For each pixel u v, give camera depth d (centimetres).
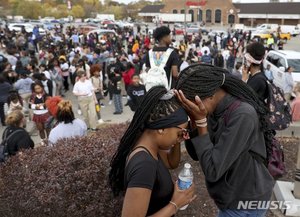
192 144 229
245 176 226
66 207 357
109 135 520
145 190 178
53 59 1539
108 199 352
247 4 9106
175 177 440
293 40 5444
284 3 8550
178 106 196
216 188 233
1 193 394
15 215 385
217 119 226
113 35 3797
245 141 212
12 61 1634
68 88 1653
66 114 541
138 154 187
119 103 1226
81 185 359
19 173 392
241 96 219
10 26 5406
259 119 223
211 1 8969
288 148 620
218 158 210
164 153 231
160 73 491
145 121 192
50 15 11800
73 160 390
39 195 357
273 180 240
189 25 7081
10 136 503
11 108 880
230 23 8950
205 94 210
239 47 3011
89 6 12962
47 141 553
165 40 504
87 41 3066
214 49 2530
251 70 384
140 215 178
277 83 1609
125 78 1240
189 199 205
